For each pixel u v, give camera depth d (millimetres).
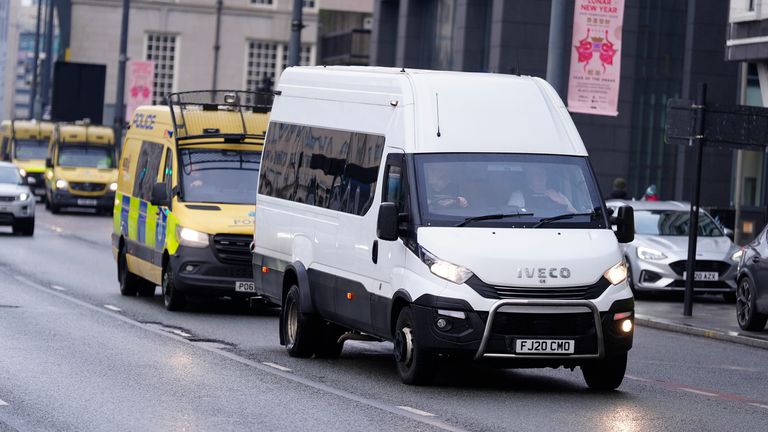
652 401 26984
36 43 174500
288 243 33531
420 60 102062
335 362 31781
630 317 27141
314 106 33188
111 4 164875
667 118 45562
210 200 42719
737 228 65875
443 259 26672
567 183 28297
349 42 140750
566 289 26625
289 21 167875
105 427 22172
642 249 52438
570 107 49719
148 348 32781
